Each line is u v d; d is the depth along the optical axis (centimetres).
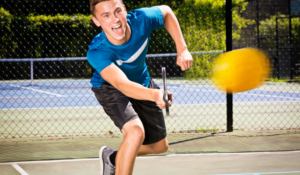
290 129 540
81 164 359
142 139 219
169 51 1683
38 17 1697
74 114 748
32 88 1454
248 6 1588
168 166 346
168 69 1705
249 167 337
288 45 1588
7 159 377
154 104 260
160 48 1675
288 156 377
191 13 1380
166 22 254
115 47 221
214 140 462
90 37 1744
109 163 262
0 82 1722
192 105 873
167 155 388
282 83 1471
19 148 432
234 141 455
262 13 1582
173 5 1572
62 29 1731
